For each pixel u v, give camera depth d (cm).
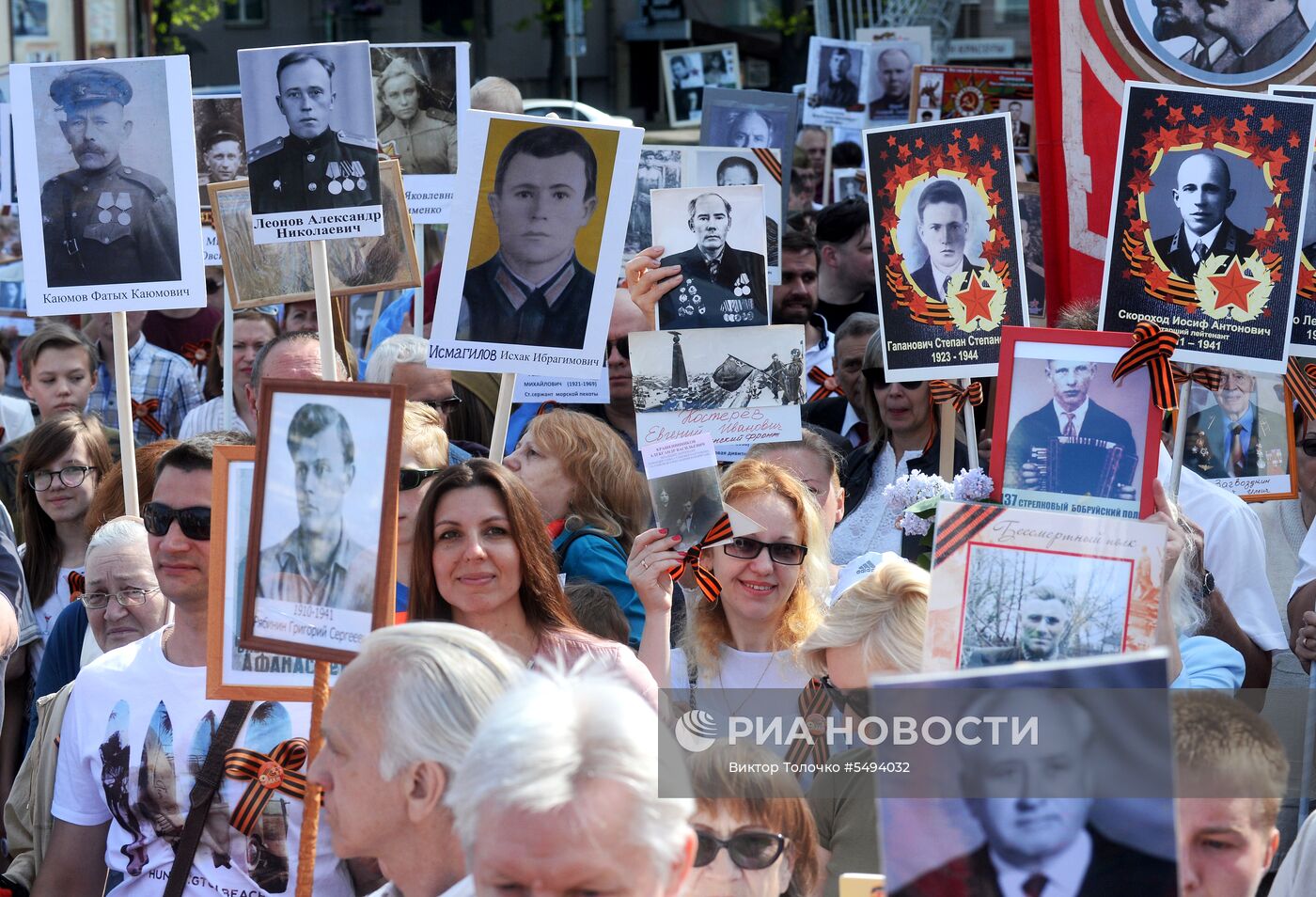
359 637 273
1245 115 367
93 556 390
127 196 431
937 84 742
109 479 455
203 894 305
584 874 190
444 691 233
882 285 432
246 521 293
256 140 391
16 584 442
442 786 231
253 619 279
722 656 360
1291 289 365
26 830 364
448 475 330
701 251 420
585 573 419
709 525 354
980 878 186
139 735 315
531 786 191
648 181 550
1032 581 256
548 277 411
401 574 402
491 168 409
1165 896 183
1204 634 405
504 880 192
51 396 647
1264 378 442
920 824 188
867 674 289
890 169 429
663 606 356
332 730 239
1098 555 255
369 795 234
